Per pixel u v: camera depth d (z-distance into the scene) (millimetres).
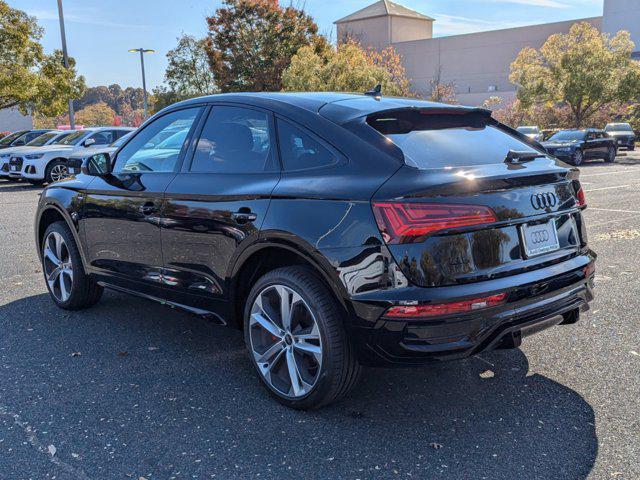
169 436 2949
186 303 3830
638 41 52688
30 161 15219
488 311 2791
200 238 3572
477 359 3879
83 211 4520
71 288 4820
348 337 2973
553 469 2641
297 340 3148
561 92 32781
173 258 3803
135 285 4188
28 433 2977
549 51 33062
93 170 4434
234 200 3359
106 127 16828
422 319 2703
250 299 3363
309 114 3318
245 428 3023
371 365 2902
